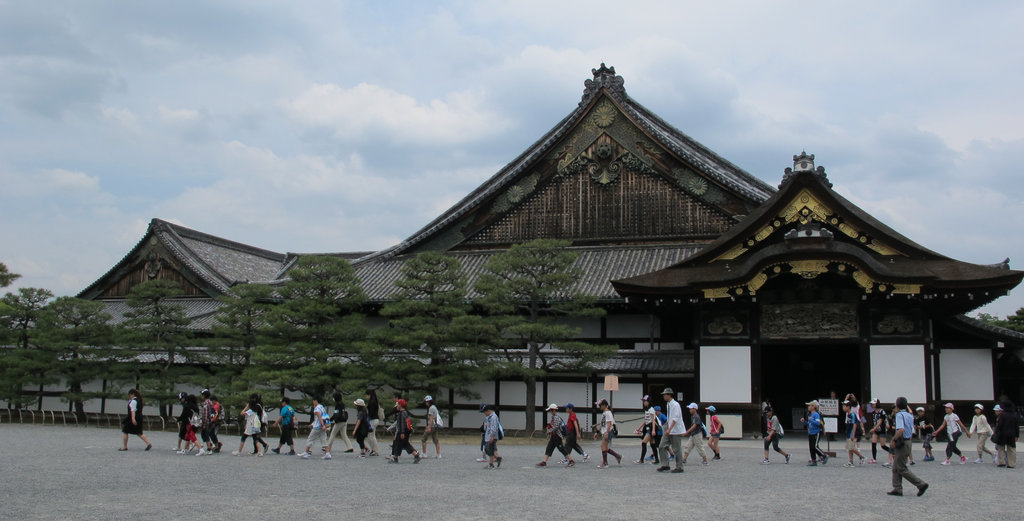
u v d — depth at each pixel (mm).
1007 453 26000
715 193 50188
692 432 25297
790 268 36500
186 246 66938
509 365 39219
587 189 53094
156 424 51469
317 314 42656
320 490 19625
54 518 15289
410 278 42438
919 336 36750
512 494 19047
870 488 20531
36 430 44094
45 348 52094
